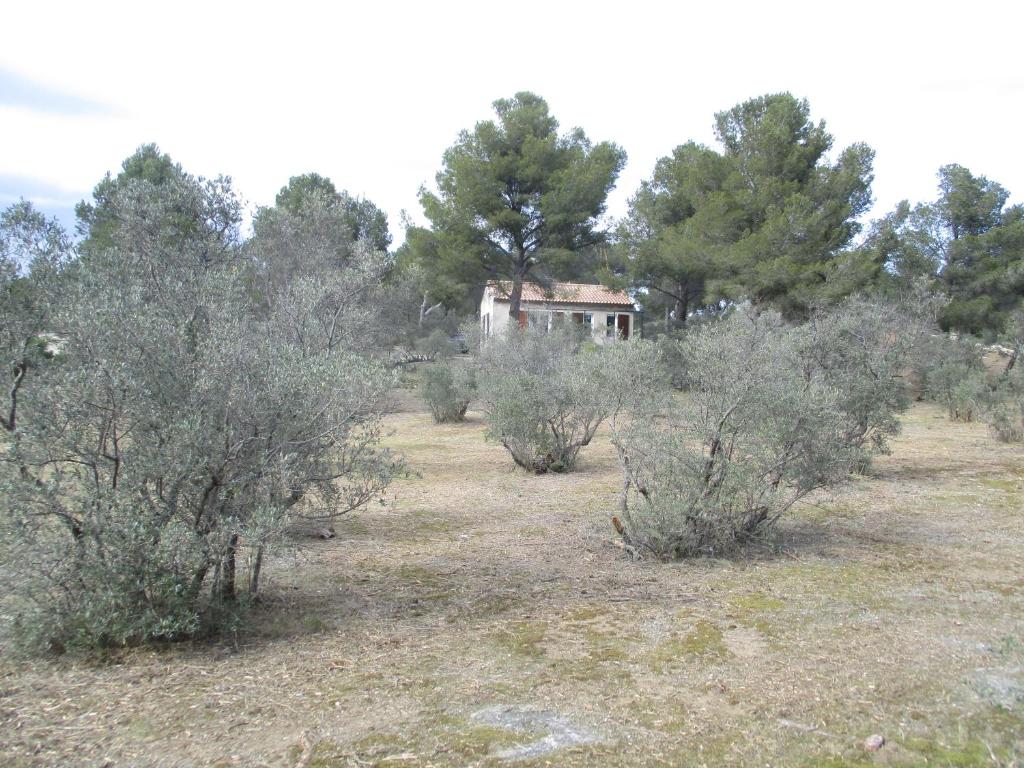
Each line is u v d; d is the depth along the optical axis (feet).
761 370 20.15
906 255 77.97
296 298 22.84
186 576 13.26
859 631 14.24
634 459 20.90
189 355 13.67
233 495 13.79
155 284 16.55
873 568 18.92
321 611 15.92
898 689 11.43
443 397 56.70
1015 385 49.37
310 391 13.92
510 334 55.42
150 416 12.94
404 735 10.12
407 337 81.05
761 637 13.98
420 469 36.04
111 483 13.10
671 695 11.41
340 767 9.29
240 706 11.06
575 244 79.10
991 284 76.74
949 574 18.31
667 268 73.82
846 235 66.64
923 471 33.45
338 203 41.93
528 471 34.86
